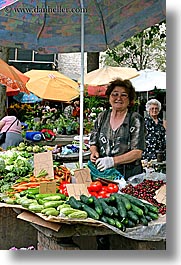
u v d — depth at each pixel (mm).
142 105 9594
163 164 5473
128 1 4117
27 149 5637
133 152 3561
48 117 10867
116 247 3398
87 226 2639
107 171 3447
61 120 10461
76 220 2518
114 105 3688
